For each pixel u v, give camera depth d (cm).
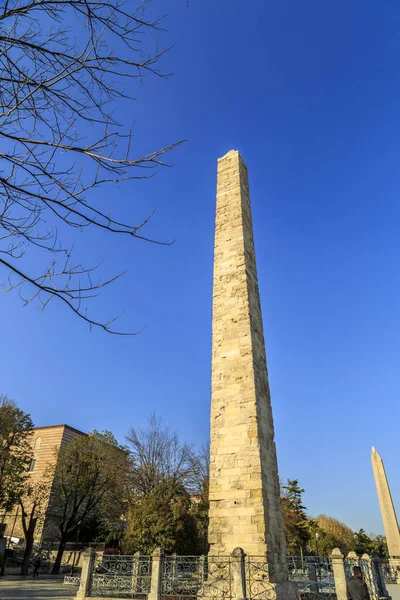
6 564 3350
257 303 1906
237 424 1538
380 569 1698
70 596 2041
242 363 1648
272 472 1535
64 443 4328
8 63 484
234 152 2330
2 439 3184
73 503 3825
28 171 487
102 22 491
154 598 1231
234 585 1150
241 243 1950
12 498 3125
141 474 3516
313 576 1466
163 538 2302
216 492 1455
